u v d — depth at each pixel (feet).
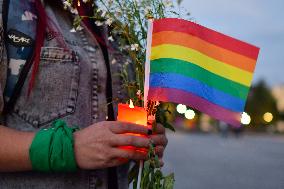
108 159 4.31
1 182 4.52
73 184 4.70
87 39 5.09
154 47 4.72
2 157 4.22
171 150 56.29
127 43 5.38
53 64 4.63
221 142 80.12
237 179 26.86
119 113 4.71
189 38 4.68
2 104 4.39
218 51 4.76
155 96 4.68
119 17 5.01
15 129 4.42
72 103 4.71
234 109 4.75
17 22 4.52
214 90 4.75
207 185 26.20
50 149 4.22
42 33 4.57
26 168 4.29
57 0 5.02
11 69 4.48
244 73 4.75
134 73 5.68
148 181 4.48
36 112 4.57
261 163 34.04
